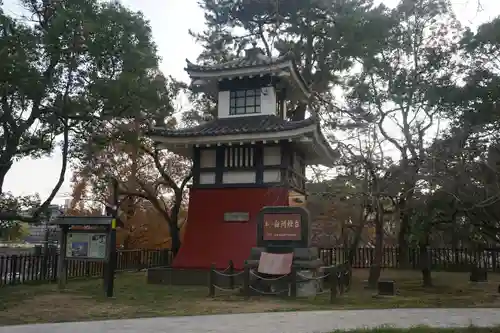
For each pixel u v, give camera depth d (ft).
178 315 37.04
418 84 77.25
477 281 65.16
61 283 52.54
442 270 84.94
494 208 56.75
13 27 47.65
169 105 71.15
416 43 79.66
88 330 30.27
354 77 85.97
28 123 52.47
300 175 66.80
